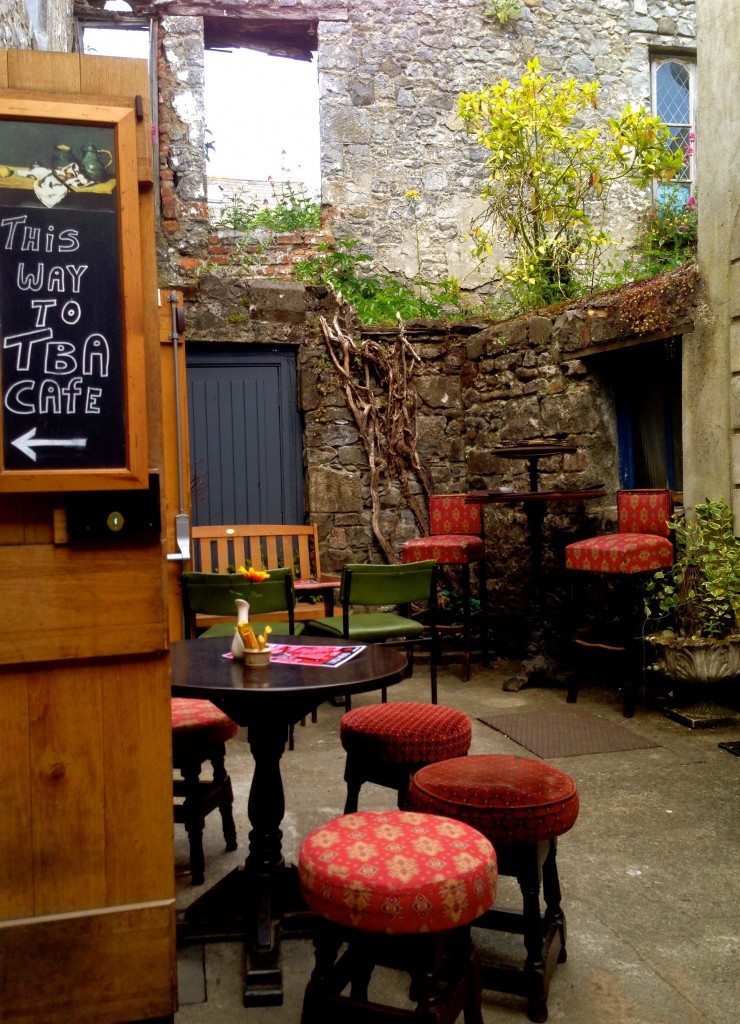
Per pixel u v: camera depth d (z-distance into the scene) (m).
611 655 5.39
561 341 5.67
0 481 1.85
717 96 4.52
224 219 7.71
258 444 6.52
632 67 8.27
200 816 2.87
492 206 7.25
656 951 2.43
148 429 2.01
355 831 1.96
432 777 2.29
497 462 6.34
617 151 6.76
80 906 1.96
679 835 3.16
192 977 2.35
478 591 6.50
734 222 4.41
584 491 5.13
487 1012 2.18
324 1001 1.92
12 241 1.88
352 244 7.52
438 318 6.90
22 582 1.91
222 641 3.09
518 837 2.11
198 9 7.53
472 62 7.98
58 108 1.89
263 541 6.14
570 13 8.15
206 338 6.30
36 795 1.93
